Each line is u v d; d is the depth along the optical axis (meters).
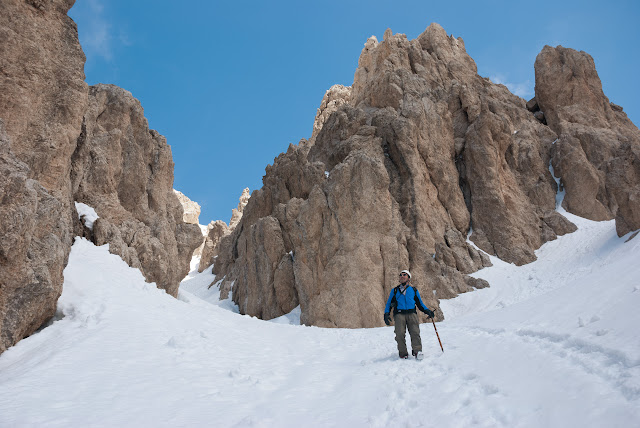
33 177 14.66
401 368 7.88
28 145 14.65
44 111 15.32
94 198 21.53
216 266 61.97
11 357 8.85
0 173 8.74
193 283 61.41
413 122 40.12
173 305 14.81
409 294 9.04
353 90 60.34
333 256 31.05
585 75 49.88
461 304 32.06
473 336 9.59
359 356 9.98
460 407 5.32
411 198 36.62
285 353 10.88
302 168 40.97
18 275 9.38
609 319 6.78
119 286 14.52
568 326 7.34
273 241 36.38
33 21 15.27
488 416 4.82
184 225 29.86
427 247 35.03
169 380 7.35
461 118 45.47
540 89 50.34
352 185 31.84
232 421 5.59
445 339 10.11
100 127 23.97
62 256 11.45
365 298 28.81
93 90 25.03
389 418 5.48
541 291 30.98
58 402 5.95
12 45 14.59
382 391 6.61
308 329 15.27
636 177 34.25
